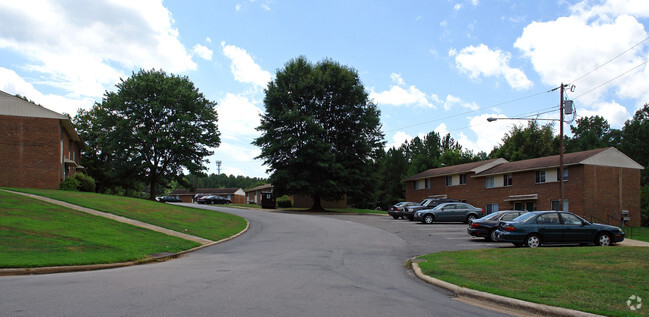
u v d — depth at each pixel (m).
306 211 52.34
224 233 22.38
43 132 32.66
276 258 14.02
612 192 37.22
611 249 13.55
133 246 15.06
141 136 41.97
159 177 46.41
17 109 32.12
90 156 55.38
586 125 80.81
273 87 53.69
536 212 17.58
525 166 42.12
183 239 18.22
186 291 8.12
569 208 37.62
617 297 7.55
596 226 17.31
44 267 10.83
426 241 19.89
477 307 7.61
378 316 6.62
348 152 54.16
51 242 13.88
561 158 28.77
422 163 76.19
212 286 8.73
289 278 10.01
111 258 12.53
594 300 7.38
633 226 37.28
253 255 14.89
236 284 9.02
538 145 66.12
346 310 6.93
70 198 24.89
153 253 14.44
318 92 52.56
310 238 20.98
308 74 52.12
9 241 13.24
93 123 54.53
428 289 9.27
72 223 17.55
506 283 8.99
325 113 53.81
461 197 51.31
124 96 43.34
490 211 46.72
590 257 11.96
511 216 19.92
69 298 7.33
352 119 53.34
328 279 10.08
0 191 23.44
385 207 82.44
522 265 11.08
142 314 6.27
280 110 52.53
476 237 21.55
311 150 49.53
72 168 42.91
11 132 31.75
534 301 7.43
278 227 27.31
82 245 14.08
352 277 10.56
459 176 51.88
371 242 19.38
